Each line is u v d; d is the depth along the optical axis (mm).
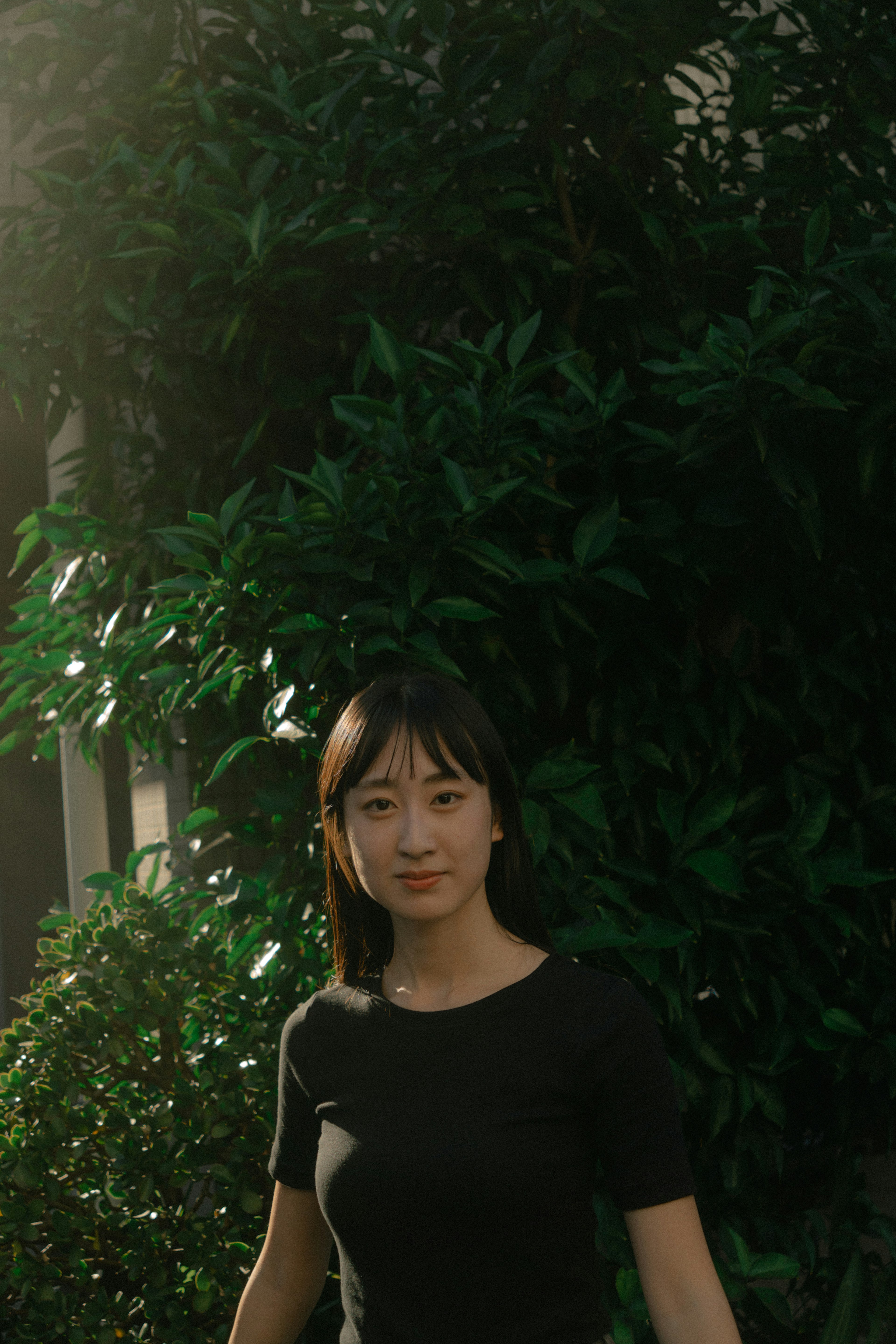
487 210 2572
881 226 2582
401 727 1129
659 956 2309
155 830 3742
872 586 2561
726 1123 2398
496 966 1170
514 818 1248
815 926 2295
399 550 2107
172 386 3217
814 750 2680
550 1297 1062
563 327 2529
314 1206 1276
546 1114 1063
